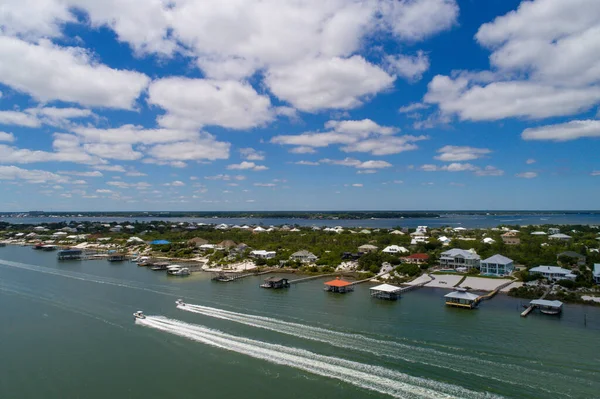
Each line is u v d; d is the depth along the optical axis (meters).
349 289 88.00
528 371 41.34
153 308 70.62
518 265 109.31
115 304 74.00
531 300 75.12
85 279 104.44
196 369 44.12
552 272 89.69
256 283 98.56
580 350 47.69
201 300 77.31
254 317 63.28
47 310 70.19
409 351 47.34
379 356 45.75
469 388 37.47
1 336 56.34
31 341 54.19
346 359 44.97
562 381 38.91
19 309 70.94
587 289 79.81
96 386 41.06
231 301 76.25
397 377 40.09
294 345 49.75
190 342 52.28
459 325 58.66
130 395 39.16
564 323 59.81
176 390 39.72
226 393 38.59
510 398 35.41
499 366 42.62
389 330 55.88
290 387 39.00
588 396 35.78
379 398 36.22
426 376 40.25
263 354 47.09
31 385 41.53
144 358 47.59
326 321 60.78
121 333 56.91
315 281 101.38
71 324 61.56
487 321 60.88
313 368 42.81
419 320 61.50
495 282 90.88
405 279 96.62
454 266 110.12
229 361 45.78
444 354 46.28
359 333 54.31
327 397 36.78
